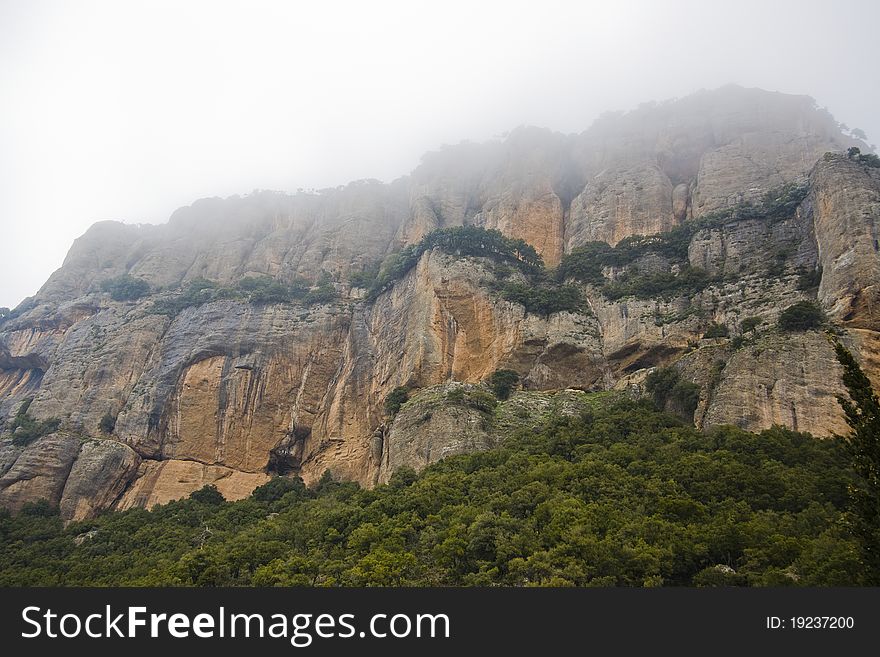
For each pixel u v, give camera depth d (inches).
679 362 2704.2
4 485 3302.2
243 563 1998.0
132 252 5187.0
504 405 2893.7
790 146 4003.4
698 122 4591.5
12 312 4889.3
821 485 1782.7
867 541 1210.0
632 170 4325.8
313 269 4594.0
